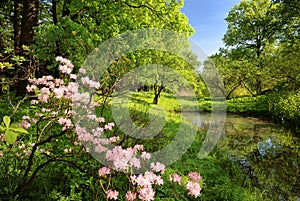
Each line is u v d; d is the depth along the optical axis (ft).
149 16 40.22
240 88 97.40
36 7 31.48
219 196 15.75
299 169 26.27
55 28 24.27
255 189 20.03
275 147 34.99
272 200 18.76
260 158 29.58
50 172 12.97
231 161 24.98
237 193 16.88
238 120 59.72
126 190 12.85
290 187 21.47
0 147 14.23
